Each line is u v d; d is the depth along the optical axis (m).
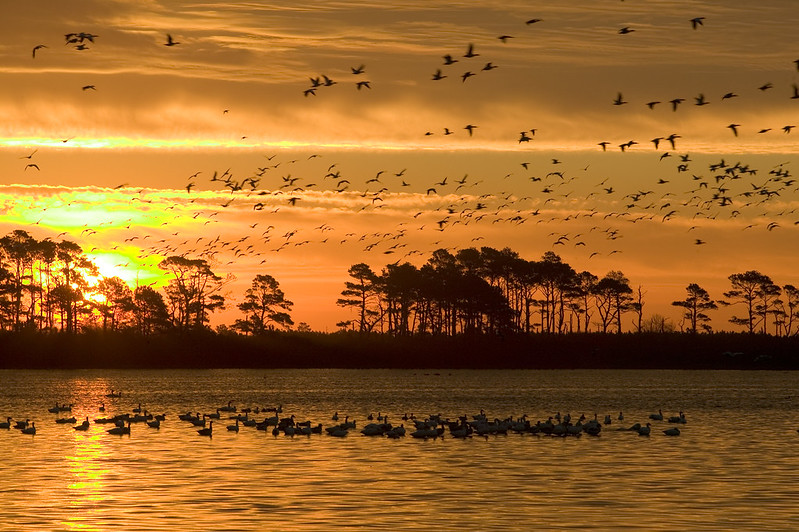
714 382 143.25
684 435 69.88
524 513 41.22
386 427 70.50
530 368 183.62
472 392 120.06
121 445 63.19
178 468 52.84
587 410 95.56
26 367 172.00
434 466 53.72
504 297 183.38
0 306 180.38
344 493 45.44
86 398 109.56
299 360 183.12
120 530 38.06
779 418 84.81
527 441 65.56
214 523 39.28
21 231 181.00
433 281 184.00
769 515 40.91
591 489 46.59
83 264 184.00
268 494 45.12
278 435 69.12
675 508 42.25
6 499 43.81
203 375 157.75
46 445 63.28
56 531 38.00
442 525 39.03
